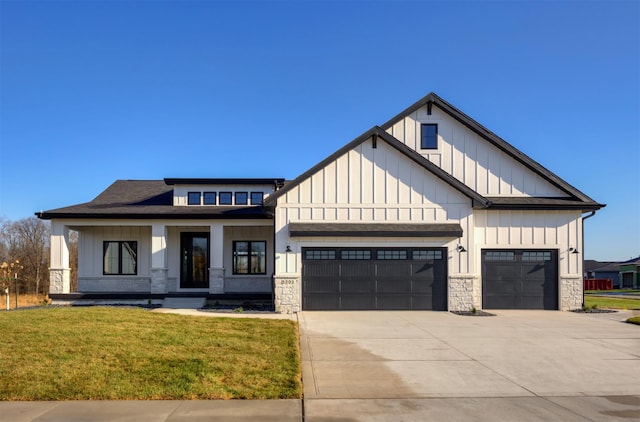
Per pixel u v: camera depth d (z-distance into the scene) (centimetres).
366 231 1642
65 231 1914
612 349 1041
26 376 736
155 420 587
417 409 647
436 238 1691
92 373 757
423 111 1862
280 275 1656
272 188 2105
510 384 775
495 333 1223
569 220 1784
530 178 1842
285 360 874
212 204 2086
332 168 1684
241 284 2036
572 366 896
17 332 1023
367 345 1063
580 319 1504
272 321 1318
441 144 1850
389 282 1683
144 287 2031
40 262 4912
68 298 1895
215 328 1162
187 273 2080
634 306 2158
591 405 675
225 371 790
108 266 2050
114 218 1886
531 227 1778
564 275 1766
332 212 1677
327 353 984
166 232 1938
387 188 1689
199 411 621
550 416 625
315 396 700
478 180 1841
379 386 755
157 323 1188
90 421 581
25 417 591
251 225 1931
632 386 774
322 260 1673
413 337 1160
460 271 1686
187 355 879
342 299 1669
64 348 894
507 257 1773
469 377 812
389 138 1677
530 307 1762
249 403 660
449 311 1662
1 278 3128
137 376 749
